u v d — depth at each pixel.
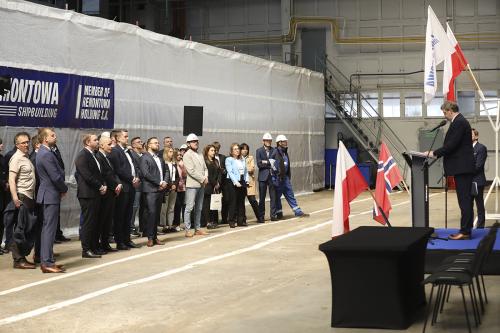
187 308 7.50
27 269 9.97
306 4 29.86
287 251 11.53
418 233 6.87
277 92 23.06
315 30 29.88
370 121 29.30
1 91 11.39
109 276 9.39
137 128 15.52
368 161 28.92
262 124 21.92
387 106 29.39
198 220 13.77
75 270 9.85
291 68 24.17
